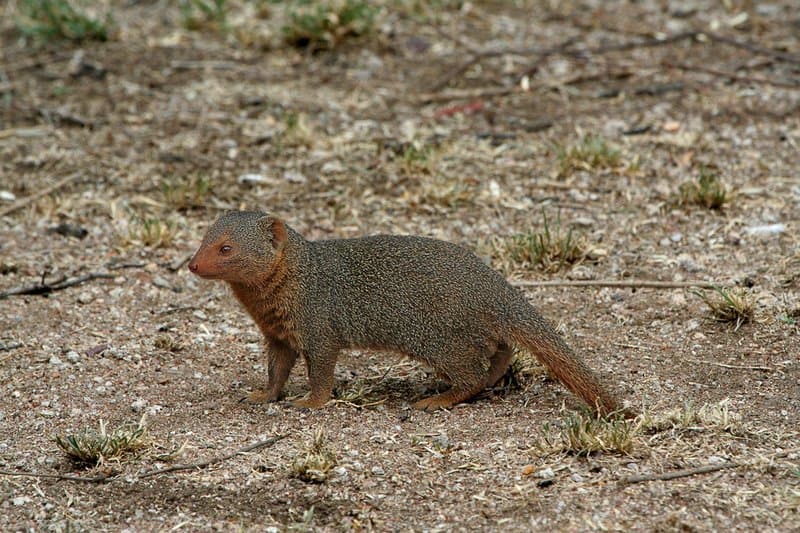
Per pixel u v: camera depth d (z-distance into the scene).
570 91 16.41
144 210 13.62
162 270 12.28
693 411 8.71
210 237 9.23
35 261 12.43
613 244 12.45
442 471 8.14
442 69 17.20
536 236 12.16
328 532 7.42
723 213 12.95
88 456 8.41
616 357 10.09
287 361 9.73
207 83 16.86
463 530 7.38
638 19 18.67
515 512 7.54
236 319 11.29
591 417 8.82
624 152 14.52
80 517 7.71
